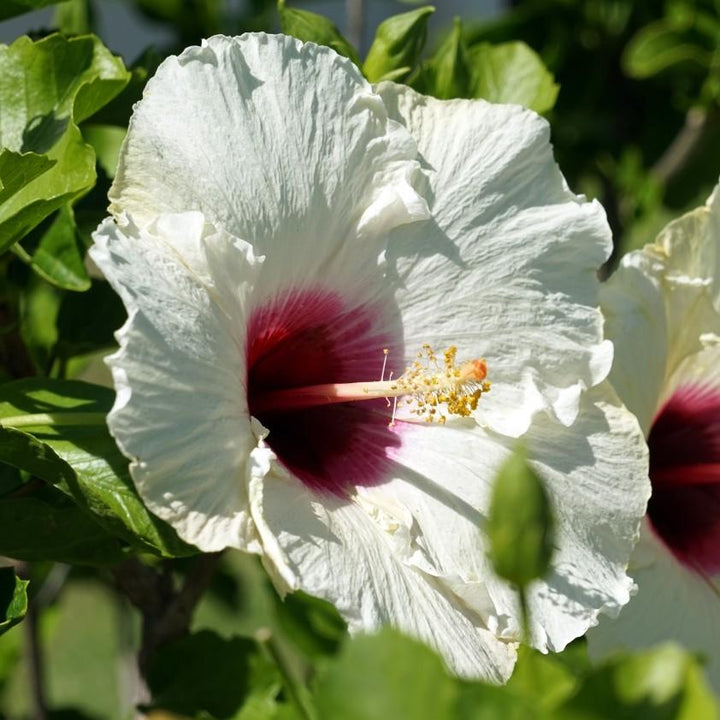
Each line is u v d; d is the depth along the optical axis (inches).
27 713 45.1
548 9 43.7
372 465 33.0
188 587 34.9
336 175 32.3
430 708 27.0
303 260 32.4
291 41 32.2
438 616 31.5
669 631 33.6
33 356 36.6
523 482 28.4
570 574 32.5
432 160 33.0
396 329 33.2
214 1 42.0
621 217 43.6
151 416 30.2
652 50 41.6
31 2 34.4
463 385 32.7
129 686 38.6
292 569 30.8
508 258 33.1
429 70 35.9
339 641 34.9
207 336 30.9
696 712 26.8
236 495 30.9
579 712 27.0
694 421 35.8
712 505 35.9
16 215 31.8
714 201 34.4
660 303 34.1
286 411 33.5
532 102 36.0
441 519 32.5
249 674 34.3
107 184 35.1
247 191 31.7
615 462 33.0
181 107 31.6
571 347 33.1
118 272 30.5
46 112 33.9
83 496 31.3
